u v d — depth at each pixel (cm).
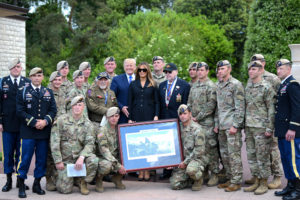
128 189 599
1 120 588
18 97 566
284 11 1495
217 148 624
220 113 593
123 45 2103
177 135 612
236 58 3328
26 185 609
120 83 710
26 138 559
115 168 580
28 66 2830
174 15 2298
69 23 3105
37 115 567
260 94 554
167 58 1764
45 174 585
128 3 3344
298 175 512
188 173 563
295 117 513
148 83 675
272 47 1529
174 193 569
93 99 666
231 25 3192
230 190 573
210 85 616
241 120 568
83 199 539
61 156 571
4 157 593
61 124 577
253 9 1631
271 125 546
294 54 945
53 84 677
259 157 557
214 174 620
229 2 3281
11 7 1280
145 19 2306
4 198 544
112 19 3080
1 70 1506
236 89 573
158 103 673
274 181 592
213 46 2839
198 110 624
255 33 1608
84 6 3008
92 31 2894
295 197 514
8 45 1534
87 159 564
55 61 2858
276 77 602
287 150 525
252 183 620
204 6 3294
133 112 672
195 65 661
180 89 660
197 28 2462
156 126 614
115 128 616
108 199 539
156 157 604
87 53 2744
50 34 2947
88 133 580
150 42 1886
